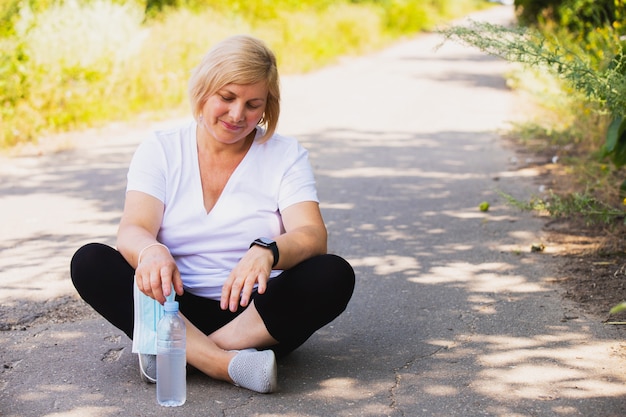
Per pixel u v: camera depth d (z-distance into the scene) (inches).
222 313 137.6
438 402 127.6
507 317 165.8
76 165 327.0
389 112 481.1
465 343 152.5
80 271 131.9
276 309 129.8
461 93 566.6
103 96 445.7
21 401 126.6
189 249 136.1
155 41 525.3
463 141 385.4
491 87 600.7
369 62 813.9
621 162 226.1
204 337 131.3
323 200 274.7
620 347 149.6
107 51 467.5
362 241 226.1
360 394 130.2
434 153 358.0
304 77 673.0
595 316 165.5
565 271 194.5
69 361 142.9
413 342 153.2
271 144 138.2
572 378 136.3
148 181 134.3
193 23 593.3
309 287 128.9
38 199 271.9
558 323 162.1
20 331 157.9
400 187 292.8
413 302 175.9
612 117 220.2
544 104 426.9
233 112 127.3
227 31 636.1
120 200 272.4
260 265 123.5
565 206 235.8
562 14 486.6
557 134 362.3
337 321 164.6
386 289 184.7
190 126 138.3
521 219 244.5
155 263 122.3
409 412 124.2
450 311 170.1
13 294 179.8
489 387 133.0
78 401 126.6
